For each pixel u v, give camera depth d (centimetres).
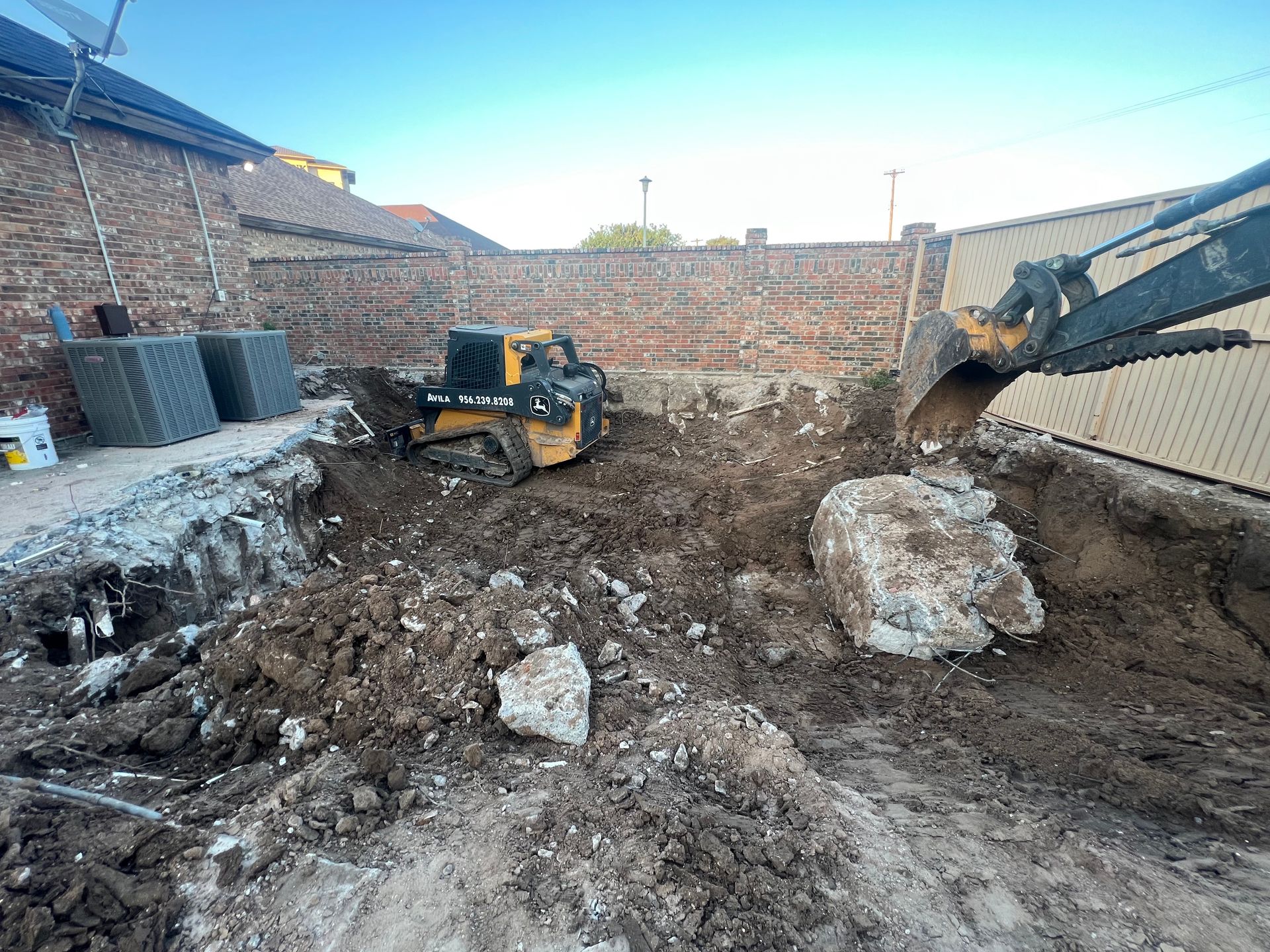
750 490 717
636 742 285
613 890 197
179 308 745
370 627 326
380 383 1064
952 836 233
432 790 246
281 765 264
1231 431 445
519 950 177
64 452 566
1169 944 179
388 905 191
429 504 711
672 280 1052
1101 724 316
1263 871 208
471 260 1116
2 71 521
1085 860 215
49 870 186
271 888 194
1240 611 380
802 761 275
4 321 559
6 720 257
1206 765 273
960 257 805
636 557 574
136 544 398
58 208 601
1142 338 297
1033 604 405
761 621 476
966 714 336
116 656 314
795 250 983
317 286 1188
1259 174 234
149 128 678
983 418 703
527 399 735
